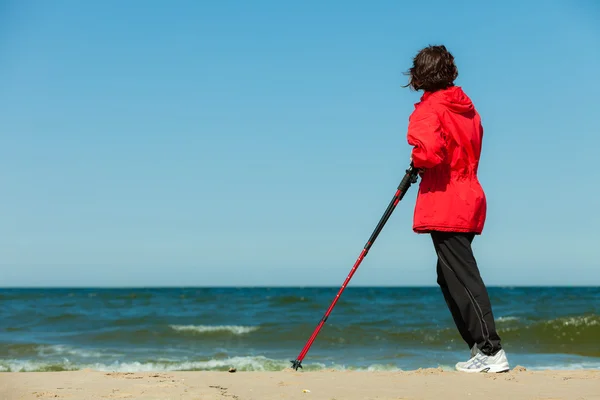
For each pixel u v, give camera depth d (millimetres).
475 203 3869
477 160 3949
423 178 3988
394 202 4039
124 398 3113
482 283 3947
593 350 10109
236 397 3131
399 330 12891
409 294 48031
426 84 3945
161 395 3211
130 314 20312
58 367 8180
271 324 14828
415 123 3805
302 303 27703
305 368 7660
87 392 3320
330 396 3156
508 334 12086
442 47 4008
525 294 46469
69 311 22328
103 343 11453
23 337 12453
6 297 36625
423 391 3309
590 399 3027
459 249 3910
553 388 3396
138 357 9352
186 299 34938
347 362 8414
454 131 3832
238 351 10297
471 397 3111
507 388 3398
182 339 12086
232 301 31125
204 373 4285
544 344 10961
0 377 4074
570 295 42375
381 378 3844
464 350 10062
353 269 4148
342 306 24281
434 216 3895
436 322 15781
